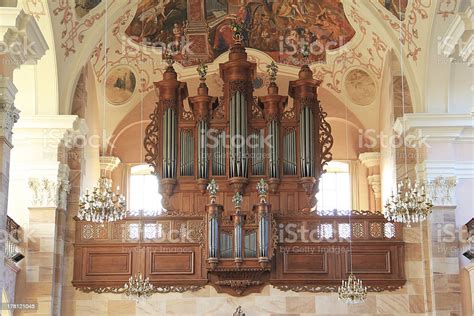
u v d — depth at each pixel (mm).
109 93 28641
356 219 25062
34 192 24484
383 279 24531
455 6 23734
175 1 27438
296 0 27484
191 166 25719
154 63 28656
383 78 27406
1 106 18531
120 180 28781
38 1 23344
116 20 26438
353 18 26984
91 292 24656
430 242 24281
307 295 24594
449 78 24891
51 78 24562
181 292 24609
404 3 24906
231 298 24547
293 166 25672
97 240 24938
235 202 24641
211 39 28734
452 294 23875
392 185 25531
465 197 24641
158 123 26078
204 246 24578
